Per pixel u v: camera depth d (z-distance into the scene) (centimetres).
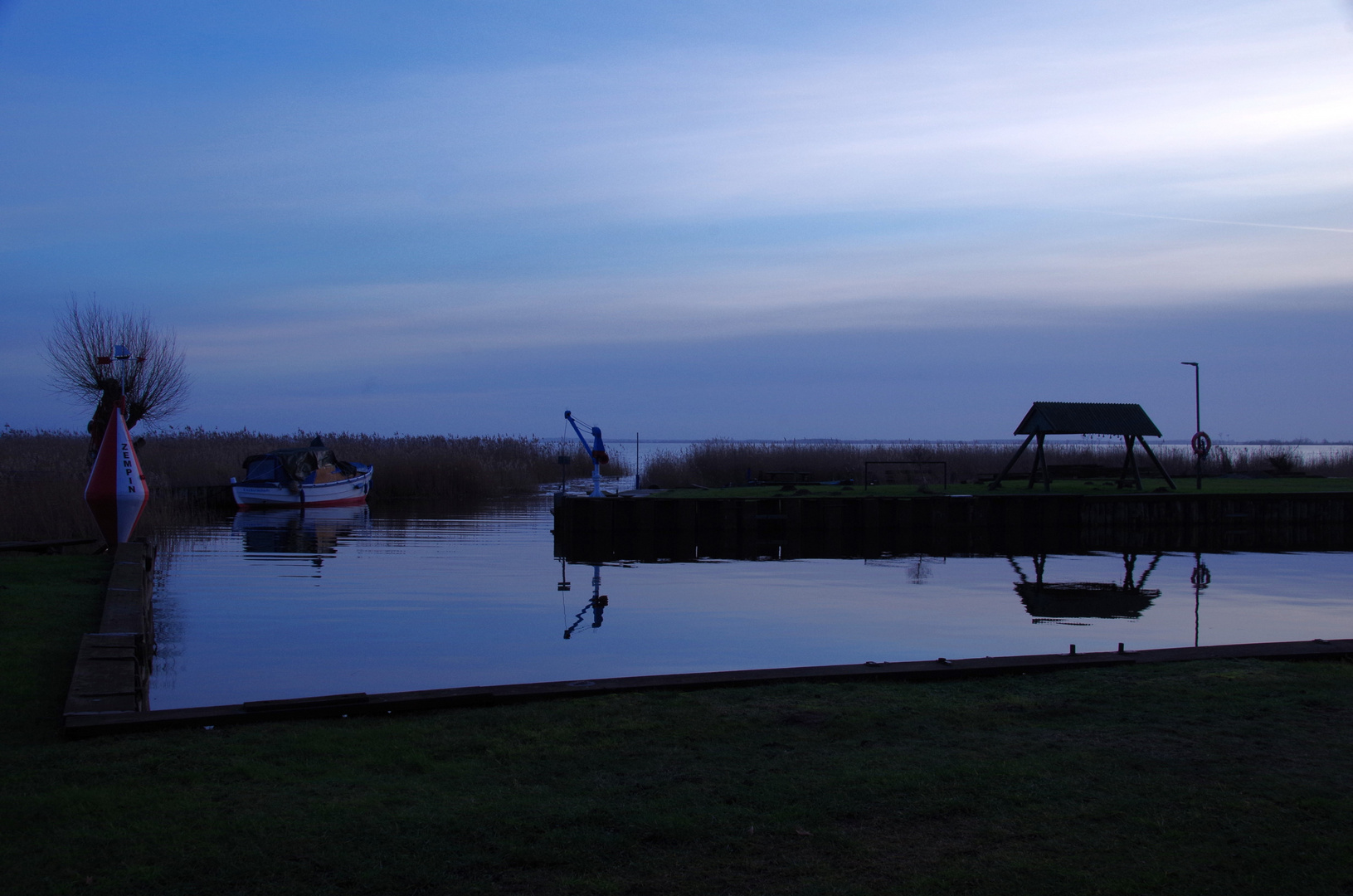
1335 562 2470
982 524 3259
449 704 683
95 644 835
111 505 1639
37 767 548
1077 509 3275
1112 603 1769
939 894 405
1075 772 539
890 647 1336
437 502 4394
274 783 525
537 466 5488
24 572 1341
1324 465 5059
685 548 2816
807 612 1644
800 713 658
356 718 659
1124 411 3691
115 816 475
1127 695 698
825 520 3184
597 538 2966
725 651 1303
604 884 412
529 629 1471
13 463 3638
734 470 4653
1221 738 598
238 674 1157
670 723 638
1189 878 419
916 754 571
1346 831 462
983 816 482
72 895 399
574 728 624
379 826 465
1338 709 659
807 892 407
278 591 1856
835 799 501
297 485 3931
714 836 458
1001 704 678
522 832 461
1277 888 411
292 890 407
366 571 2164
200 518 3522
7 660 812
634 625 1514
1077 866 429
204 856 433
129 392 2738
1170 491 3522
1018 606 1730
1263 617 1619
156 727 623
